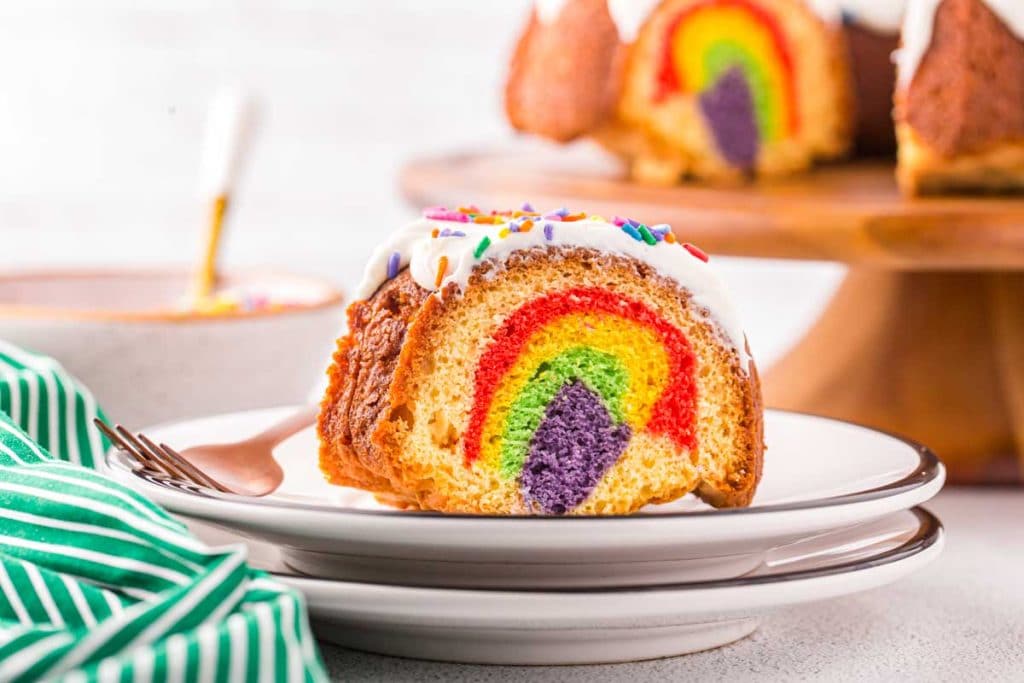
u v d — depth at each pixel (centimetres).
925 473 60
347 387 63
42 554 55
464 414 62
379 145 161
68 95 154
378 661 58
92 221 156
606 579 56
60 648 51
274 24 157
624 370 62
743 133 102
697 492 64
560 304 62
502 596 54
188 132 156
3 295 81
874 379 84
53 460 61
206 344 73
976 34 88
